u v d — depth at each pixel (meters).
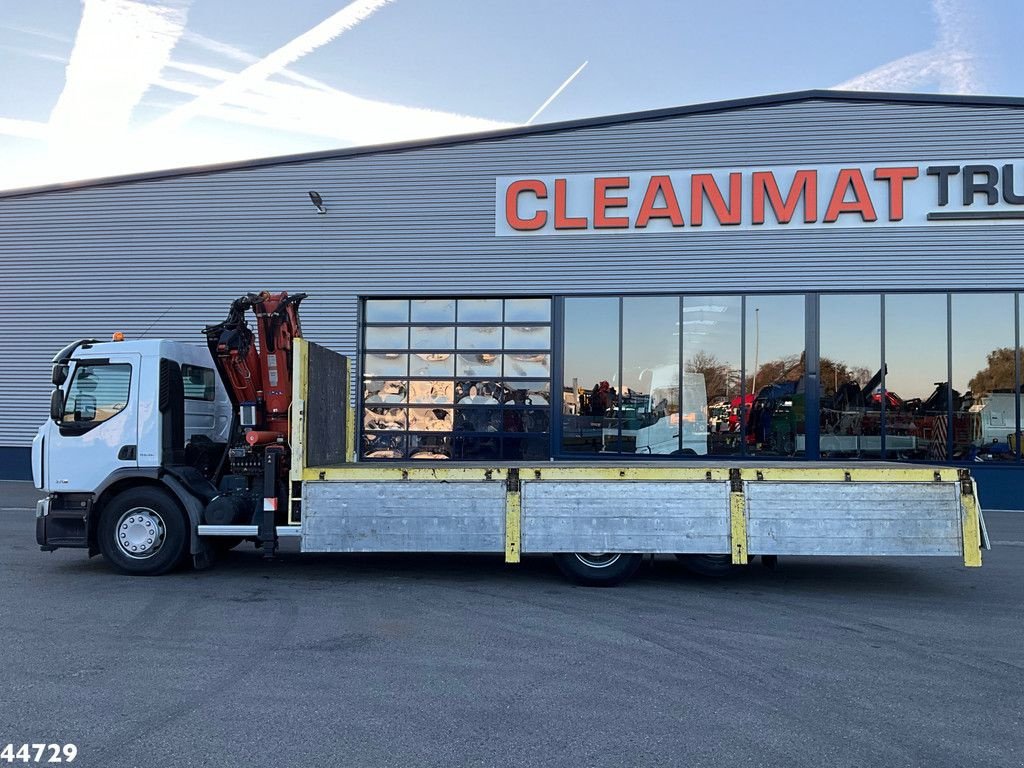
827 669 5.03
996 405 13.52
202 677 4.78
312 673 4.88
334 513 7.36
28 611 6.36
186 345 8.27
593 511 7.24
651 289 14.40
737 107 14.18
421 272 15.07
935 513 6.98
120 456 7.73
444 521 7.29
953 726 4.12
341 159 15.34
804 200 14.00
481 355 14.97
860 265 13.84
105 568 8.17
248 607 6.55
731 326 14.19
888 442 13.76
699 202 14.27
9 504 13.10
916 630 5.98
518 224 14.77
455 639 5.63
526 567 8.46
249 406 7.77
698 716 4.23
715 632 5.88
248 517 7.82
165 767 3.59
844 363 13.89
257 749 3.78
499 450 14.83
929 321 13.71
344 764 3.64
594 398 14.58
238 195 15.62
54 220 16.11
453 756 3.73
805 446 13.91
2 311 16.23
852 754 3.78
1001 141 13.54
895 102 13.80
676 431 14.30
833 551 7.02
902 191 13.73
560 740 3.92
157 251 15.80
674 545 7.15
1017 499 13.32
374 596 7.00
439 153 15.07
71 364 7.91
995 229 13.51
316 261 15.36
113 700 4.39
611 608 6.61
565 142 14.71
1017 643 5.65
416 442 15.04
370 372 15.24
